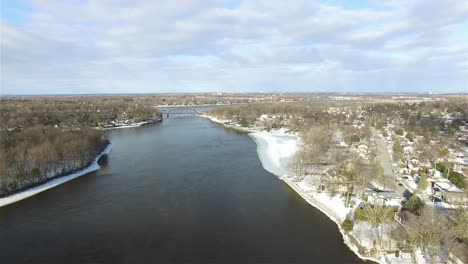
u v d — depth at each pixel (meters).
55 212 77.88
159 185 97.31
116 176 107.00
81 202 84.19
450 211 71.75
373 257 56.75
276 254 58.53
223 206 80.81
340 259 56.72
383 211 65.81
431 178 94.25
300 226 69.56
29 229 69.00
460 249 54.03
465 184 85.12
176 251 59.81
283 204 82.06
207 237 64.94
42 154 102.31
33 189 93.50
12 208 80.81
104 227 69.62
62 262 56.59
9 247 61.66
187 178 104.19
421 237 54.78
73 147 114.50
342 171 92.56
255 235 65.69
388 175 99.06
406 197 82.62
